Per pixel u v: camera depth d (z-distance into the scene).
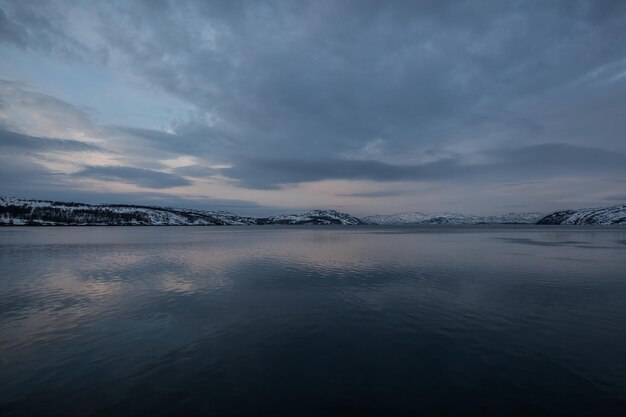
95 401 9.65
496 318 16.92
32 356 12.59
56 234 112.50
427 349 13.11
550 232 138.50
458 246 60.78
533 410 9.12
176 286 24.77
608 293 22.12
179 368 11.62
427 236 104.06
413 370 11.39
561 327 15.55
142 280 27.09
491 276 28.45
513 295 21.62
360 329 15.41
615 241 74.38
